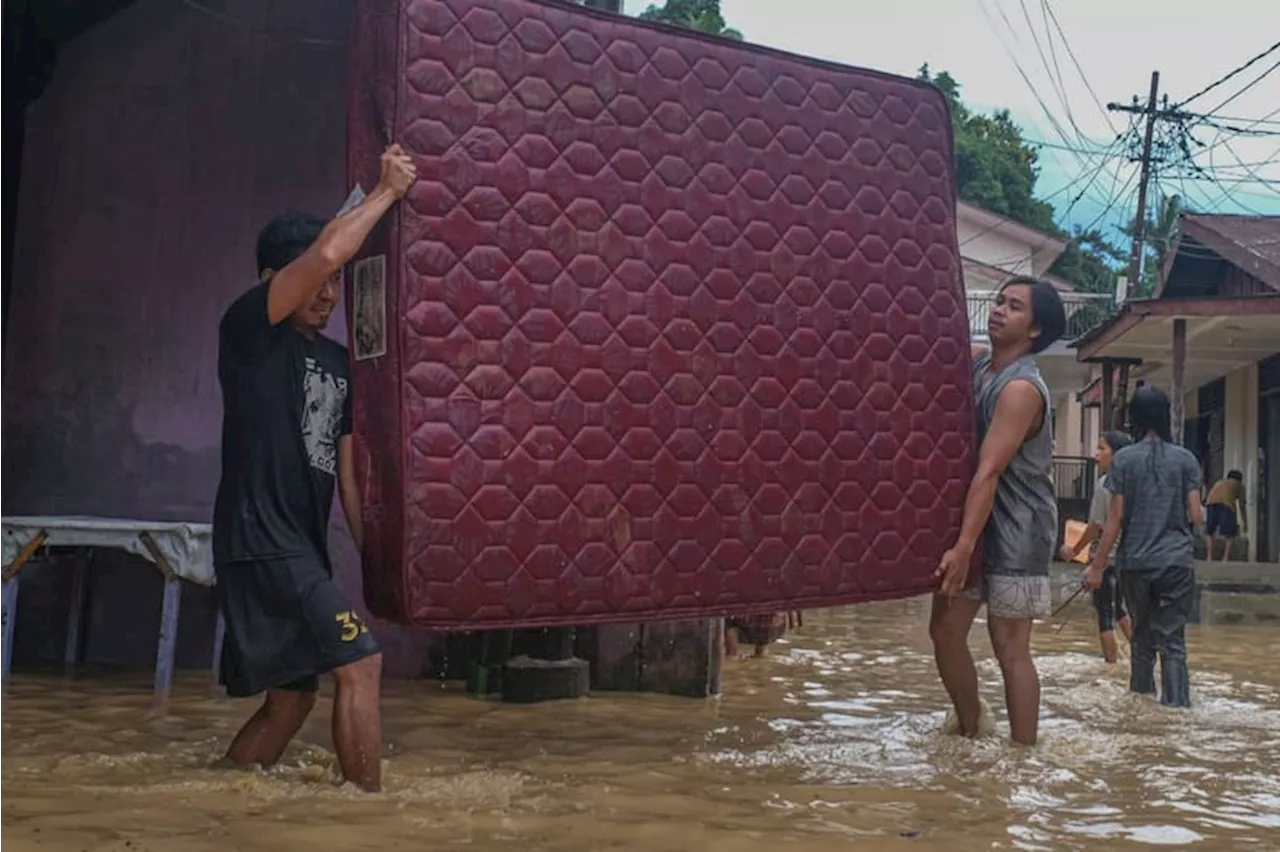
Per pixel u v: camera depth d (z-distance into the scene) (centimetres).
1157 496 537
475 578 323
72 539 464
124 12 541
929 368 400
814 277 381
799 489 373
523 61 338
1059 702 522
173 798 291
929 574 395
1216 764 388
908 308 398
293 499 314
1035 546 397
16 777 310
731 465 362
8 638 479
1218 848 286
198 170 540
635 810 300
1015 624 402
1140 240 2409
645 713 455
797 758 373
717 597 359
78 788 298
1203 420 2155
